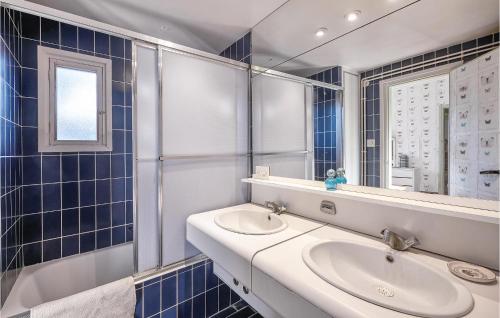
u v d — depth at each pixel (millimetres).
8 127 1335
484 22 804
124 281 1216
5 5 1126
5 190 1276
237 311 1762
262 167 1734
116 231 2088
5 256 1288
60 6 1599
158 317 1439
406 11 1008
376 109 1111
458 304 593
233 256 1015
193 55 1556
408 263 831
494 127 782
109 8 1626
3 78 1239
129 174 2143
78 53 1821
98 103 1938
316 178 1411
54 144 1761
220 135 1703
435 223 871
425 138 945
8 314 1201
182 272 1532
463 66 848
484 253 772
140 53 1368
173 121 1478
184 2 1553
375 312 581
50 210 1775
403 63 1016
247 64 1866
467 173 840
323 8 1353
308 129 1455
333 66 1308
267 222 1445
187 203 1551
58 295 1724
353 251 967
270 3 1569
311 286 692
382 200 983
